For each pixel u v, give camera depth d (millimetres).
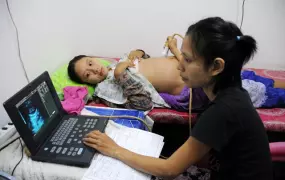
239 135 687
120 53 1938
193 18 1786
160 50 1916
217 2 1724
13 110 716
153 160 736
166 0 1736
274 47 1838
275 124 1228
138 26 1845
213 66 643
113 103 1354
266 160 745
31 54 1436
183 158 700
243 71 1479
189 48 655
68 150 797
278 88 1373
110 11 1797
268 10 1717
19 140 892
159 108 1387
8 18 1229
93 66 1469
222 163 777
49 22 1578
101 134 834
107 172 733
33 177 757
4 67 1181
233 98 676
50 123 899
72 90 1343
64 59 1815
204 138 656
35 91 850
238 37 637
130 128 949
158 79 1433
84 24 1833
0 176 712
